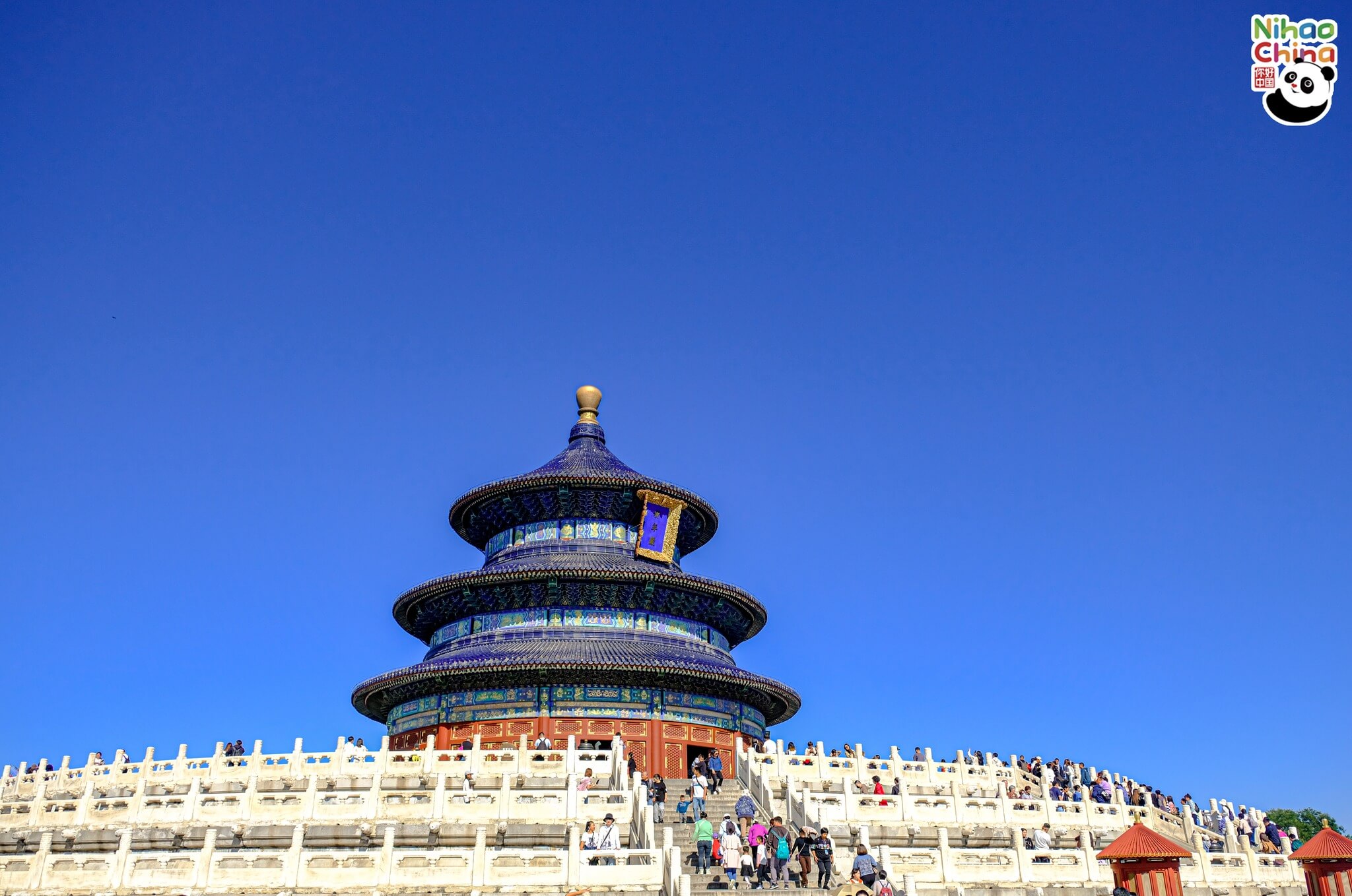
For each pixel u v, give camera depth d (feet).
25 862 137.59
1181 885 129.39
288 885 133.59
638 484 295.89
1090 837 172.45
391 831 135.54
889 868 133.80
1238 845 191.11
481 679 254.27
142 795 163.43
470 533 324.60
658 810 160.97
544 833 154.61
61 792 183.42
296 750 184.75
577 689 253.65
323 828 153.17
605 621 276.62
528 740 247.91
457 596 281.74
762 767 182.09
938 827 156.35
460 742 251.80
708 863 139.64
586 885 130.93
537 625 274.36
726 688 265.75
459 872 133.28
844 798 169.37
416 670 253.85
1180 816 215.51
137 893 134.00
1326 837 143.64
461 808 158.81
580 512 300.81
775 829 135.64
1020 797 203.10
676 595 281.95
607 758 185.47
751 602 291.17
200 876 134.72
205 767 187.73
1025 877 146.00
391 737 271.28
